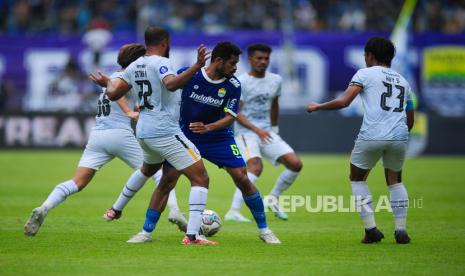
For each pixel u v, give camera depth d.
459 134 91.62
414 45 96.31
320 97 95.56
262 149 43.66
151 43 30.95
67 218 41.19
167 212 44.34
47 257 28.89
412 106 33.00
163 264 27.56
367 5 110.25
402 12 96.12
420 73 96.31
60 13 111.25
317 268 27.08
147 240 32.59
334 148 91.81
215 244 32.34
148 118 30.66
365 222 33.00
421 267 27.41
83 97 97.00
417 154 92.12
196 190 31.58
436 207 47.66
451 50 96.12
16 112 94.75
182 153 30.95
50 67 97.44
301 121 92.19
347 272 26.41
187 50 96.56
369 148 31.86
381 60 32.53
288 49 96.00
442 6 109.00
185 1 110.69
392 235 35.94
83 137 94.50
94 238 33.91
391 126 31.66
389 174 33.16
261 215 32.88
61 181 62.78
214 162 32.62
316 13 110.25
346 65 96.12
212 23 109.12
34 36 97.88
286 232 36.94
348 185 60.44
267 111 43.72
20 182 61.81
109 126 34.94
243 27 108.75
